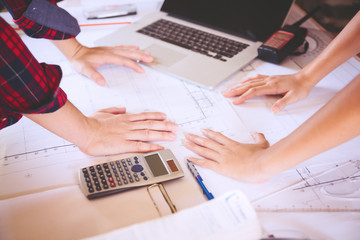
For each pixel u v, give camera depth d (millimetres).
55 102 511
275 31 876
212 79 771
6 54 434
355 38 668
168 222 433
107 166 555
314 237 458
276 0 867
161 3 1095
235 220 437
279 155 489
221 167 566
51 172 571
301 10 1066
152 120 668
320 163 582
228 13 929
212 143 611
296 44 842
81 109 718
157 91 772
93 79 792
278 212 497
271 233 462
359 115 394
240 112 708
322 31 975
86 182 524
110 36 939
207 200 521
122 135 625
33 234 462
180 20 989
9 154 609
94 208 495
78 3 1069
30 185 546
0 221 477
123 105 732
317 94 747
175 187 540
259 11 891
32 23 627
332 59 709
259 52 838
